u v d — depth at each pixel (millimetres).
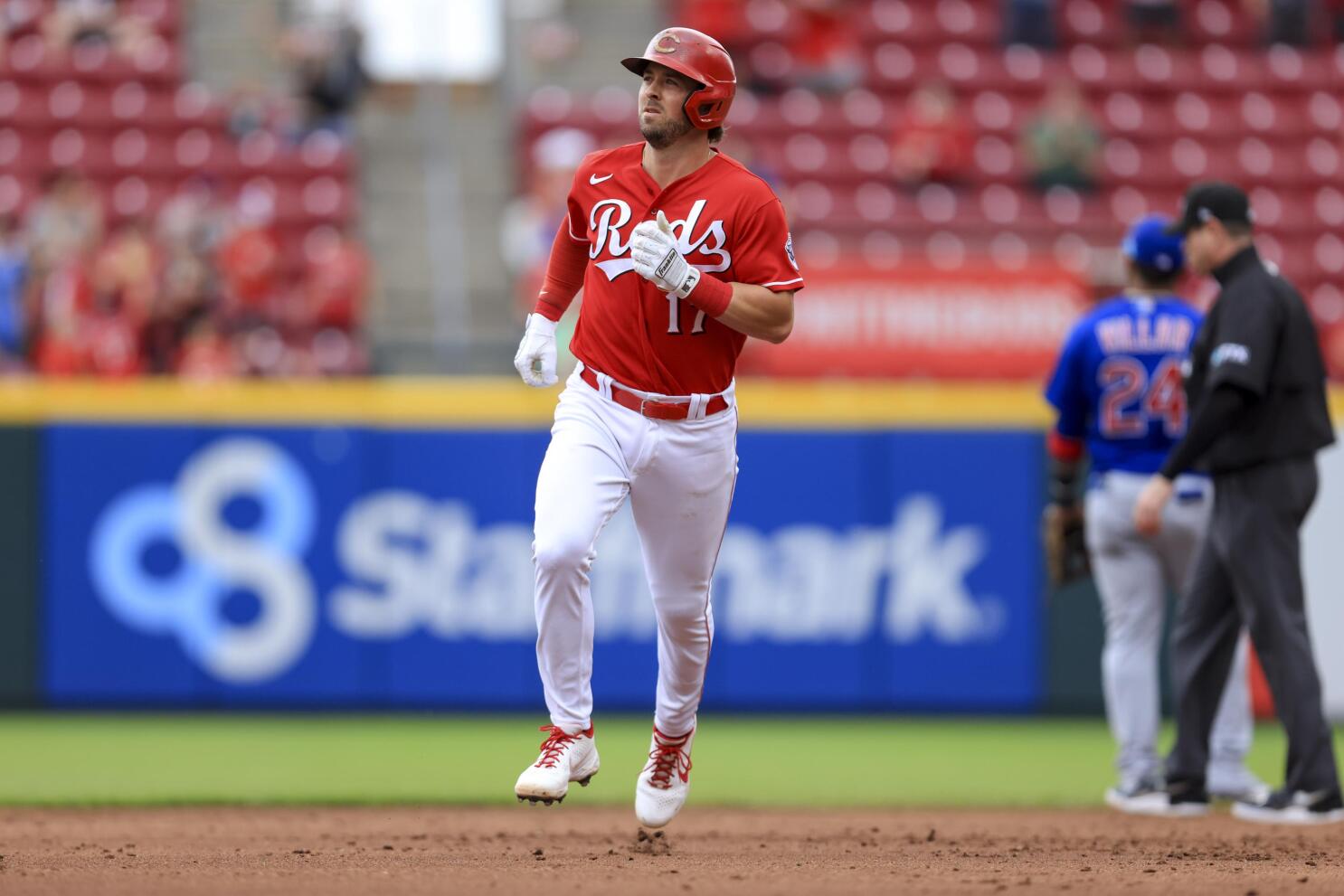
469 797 25344
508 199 56156
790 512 36656
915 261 44562
